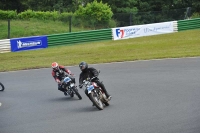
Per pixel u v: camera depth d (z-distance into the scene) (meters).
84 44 83.69
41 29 102.44
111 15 101.75
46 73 55.72
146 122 26.14
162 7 130.88
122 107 31.81
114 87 41.66
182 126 24.45
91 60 65.06
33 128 27.25
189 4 128.00
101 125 26.25
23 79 52.06
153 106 31.31
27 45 79.81
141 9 132.38
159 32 90.44
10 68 62.59
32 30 101.75
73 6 135.12
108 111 30.64
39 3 137.50
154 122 25.98
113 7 126.31
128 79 45.97
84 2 136.12
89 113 30.53
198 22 94.31
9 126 28.56
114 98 36.06
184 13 97.50
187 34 87.50
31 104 36.72
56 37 82.56
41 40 80.94
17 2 137.75
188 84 40.47
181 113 28.11
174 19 97.50
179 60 59.06
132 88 40.41
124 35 87.56
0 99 40.47
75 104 35.06
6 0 136.62
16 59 71.38
